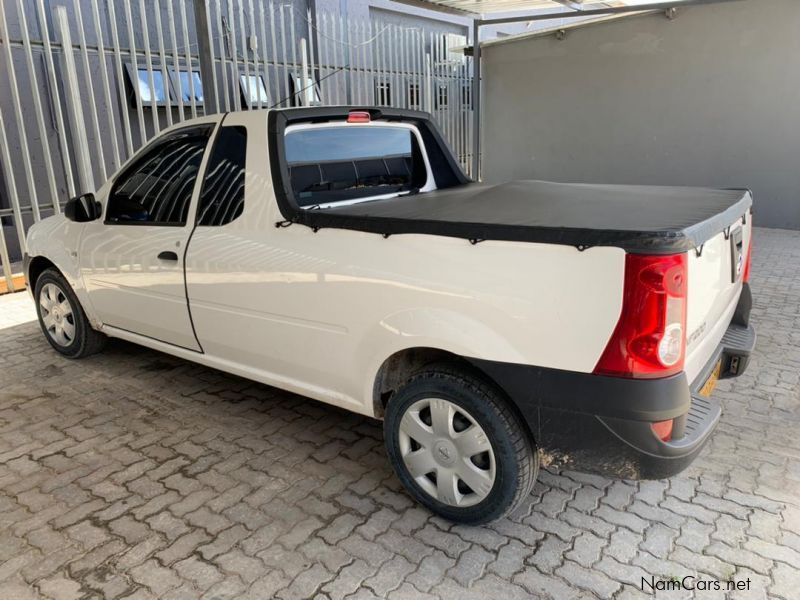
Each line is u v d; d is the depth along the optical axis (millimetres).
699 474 3207
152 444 3586
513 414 2566
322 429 3756
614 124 10977
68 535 2797
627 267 2182
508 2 10031
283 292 3139
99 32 6852
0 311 6246
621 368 2260
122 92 7141
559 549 2682
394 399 2883
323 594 2447
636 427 2301
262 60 9266
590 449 2424
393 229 2695
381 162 3969
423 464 2850
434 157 4434
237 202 3350
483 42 12070
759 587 2445
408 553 2670
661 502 2990
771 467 3254
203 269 3488
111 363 4789
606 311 2238
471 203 3139
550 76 11508
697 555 2631
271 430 3742
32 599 2432
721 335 3059
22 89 7676
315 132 3516
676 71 10117
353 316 2889
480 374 2627
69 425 3814
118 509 2984
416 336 2672
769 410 3871
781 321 5500
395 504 3012
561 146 11703
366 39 10836
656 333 2197
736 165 9914
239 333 3451
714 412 2631
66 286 4641
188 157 3660
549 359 2383
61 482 3213
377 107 3893
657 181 10750
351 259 2848
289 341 3213
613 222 2416
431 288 2604
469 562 2613
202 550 2697
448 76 12375
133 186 3984
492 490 2641
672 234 2162
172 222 3709
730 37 9508
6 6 7383
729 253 2871
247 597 2436
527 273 2373
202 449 3527
